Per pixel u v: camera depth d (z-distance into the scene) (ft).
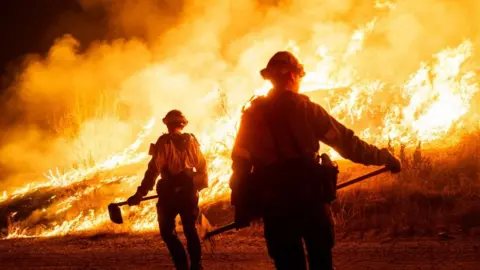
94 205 43.91
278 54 12.62
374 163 12.23
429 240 24.18
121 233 34.22
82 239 33.63
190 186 20.10
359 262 20.49
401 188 30.78
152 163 20.16
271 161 11.97
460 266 18.74
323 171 11.85
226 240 27.50
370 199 30.53
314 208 11.83
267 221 12.11
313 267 12.04
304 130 11.96
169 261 23.59
